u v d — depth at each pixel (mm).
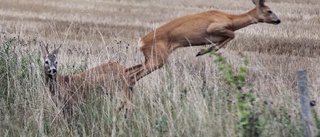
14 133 32469
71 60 44156
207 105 31141
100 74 35812
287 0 106312
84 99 34781
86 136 31984
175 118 31312
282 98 30641
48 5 97812
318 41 64375
